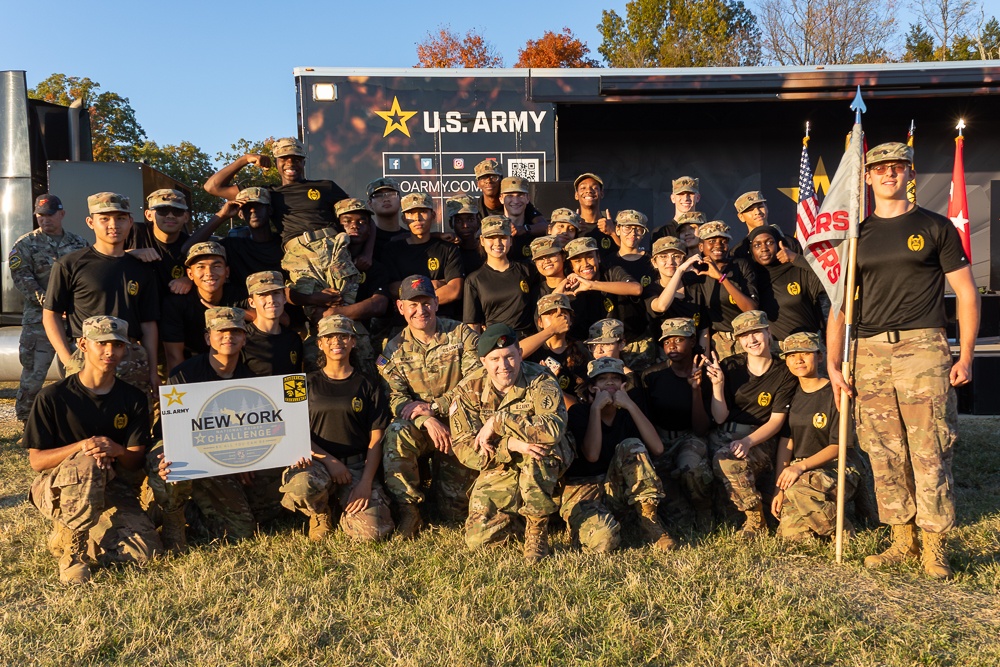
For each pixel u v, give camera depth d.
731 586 3.97
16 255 8.12
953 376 4.22
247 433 4.69
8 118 9.20
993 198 11.91
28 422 4.48
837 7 30.45
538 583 4.08
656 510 4.80
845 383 4.50
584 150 11.77
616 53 35.50
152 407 5.41
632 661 3.28
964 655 3.29
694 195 7.10
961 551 4.55
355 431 5.05
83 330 4.52
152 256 5.36
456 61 34.44
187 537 4.95
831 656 3.33
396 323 6.34
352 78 9.32
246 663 3.33
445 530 4.94
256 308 5.18
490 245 5.82
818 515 4.67
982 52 31.89
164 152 32.22
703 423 5.33
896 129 12.03
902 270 4.29
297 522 5.25
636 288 5.84
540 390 4.62
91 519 4.32
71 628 3.68
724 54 32.06
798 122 11.74
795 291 5.95
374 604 3.88
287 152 6.20
